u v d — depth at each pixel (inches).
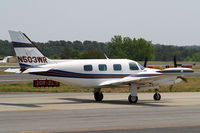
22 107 1485.0
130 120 1143.0
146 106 1556.3
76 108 1460.4
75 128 1000.2
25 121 1116.5
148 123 1087.0
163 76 1647.4
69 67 1691.7
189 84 3117.6
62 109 1421.0
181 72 1615.4
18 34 1626.5
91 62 1744.6
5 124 1063.0
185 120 1146.0
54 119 1157.1
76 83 1716.3
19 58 1628.9
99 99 1823.3
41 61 1665.8
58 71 1674.5
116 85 1738.4
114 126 1033.5
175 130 979.3
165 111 1374.3
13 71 1674.5
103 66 1756.9
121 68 1791.3
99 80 1744.6
